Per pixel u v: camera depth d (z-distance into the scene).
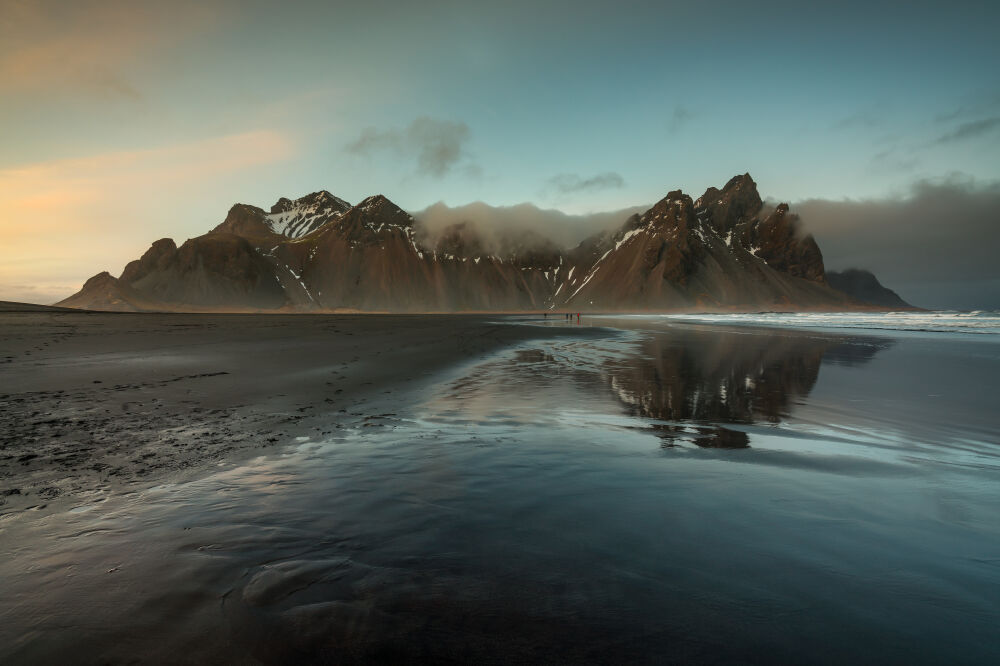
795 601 3.02
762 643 2.62
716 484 5.45
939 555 3.69
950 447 7.37
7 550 3.71
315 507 4.68
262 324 48.22
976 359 20.42
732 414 9.83
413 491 5.16
